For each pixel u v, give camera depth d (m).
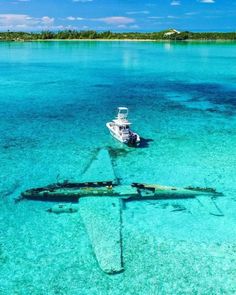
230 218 19.52
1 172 24.30
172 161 26.78
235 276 15.40
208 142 31.12
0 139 30.78
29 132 32.84
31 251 16.66
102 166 25.23
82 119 37.41
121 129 29.88
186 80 64.69
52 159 26.69
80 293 14.36
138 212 19.81
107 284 14.81
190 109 42.78
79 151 28.39
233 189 22.77
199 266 15.88
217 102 46.75
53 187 21.33
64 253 16.55
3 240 17.39
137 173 24.64
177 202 20.95
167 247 17.00
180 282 14.98
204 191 21.80
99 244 16.92
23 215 19.39
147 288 14.64
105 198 20.61
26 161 26.22
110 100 46.75
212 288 14.73
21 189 22.05
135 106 43.78
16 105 43.28
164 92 52.97
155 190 21.30
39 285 14.73
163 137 32.28
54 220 19.00
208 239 17.67
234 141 31.52
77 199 20.80
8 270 15.50
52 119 37.28
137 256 16.34
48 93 50.81
